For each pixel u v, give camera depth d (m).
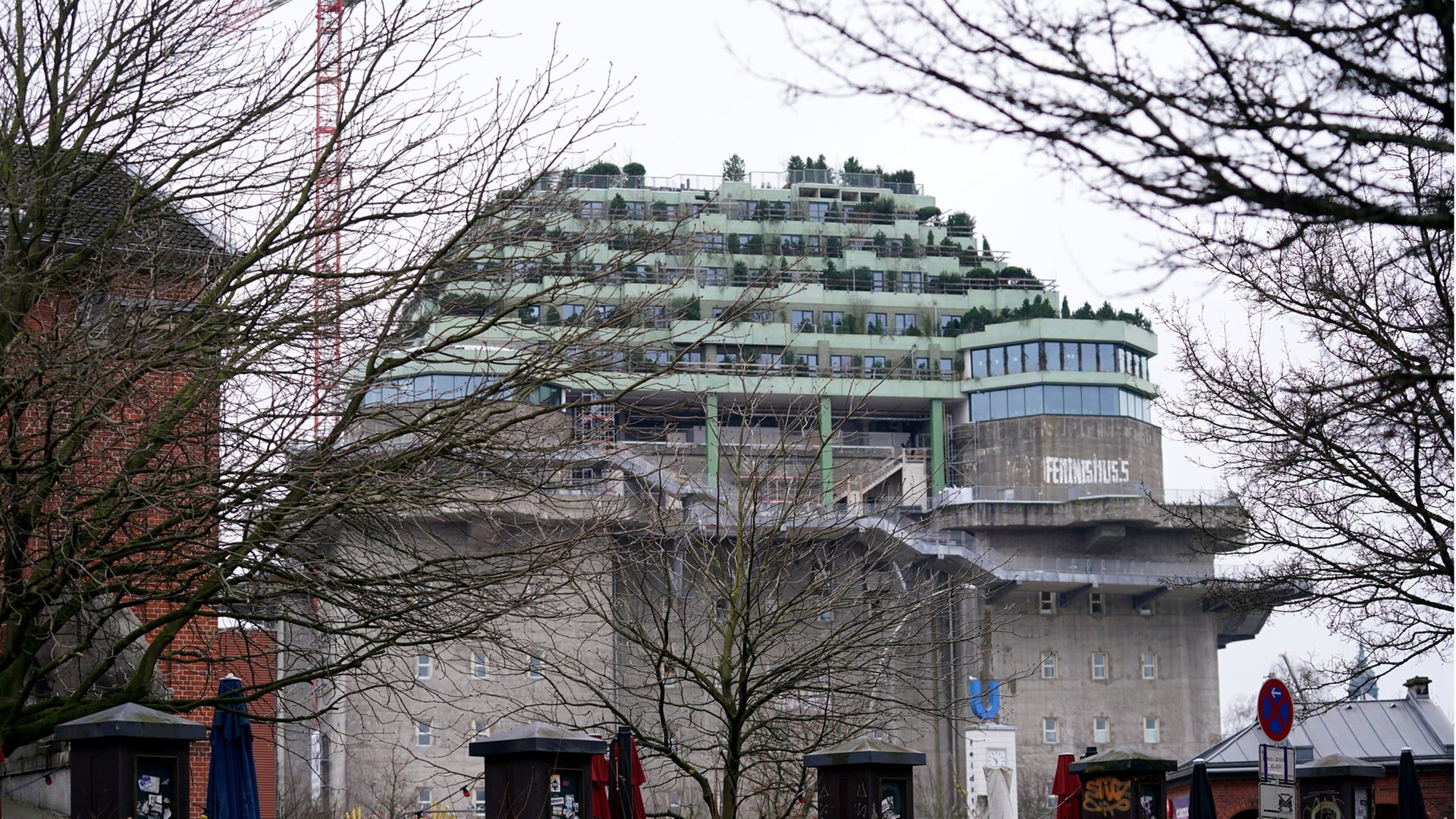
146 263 16.61
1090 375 119.88
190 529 15.86
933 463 115.06
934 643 23.88
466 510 17.78
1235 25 7.34
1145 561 112.44
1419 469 18.52
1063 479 117.94
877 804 14.27
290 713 20.39
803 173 130.62
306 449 16.44
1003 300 124.94
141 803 11.13
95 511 15.60
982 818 61.03
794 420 24.03
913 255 127.69
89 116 17.31
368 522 16.95
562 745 12.51
